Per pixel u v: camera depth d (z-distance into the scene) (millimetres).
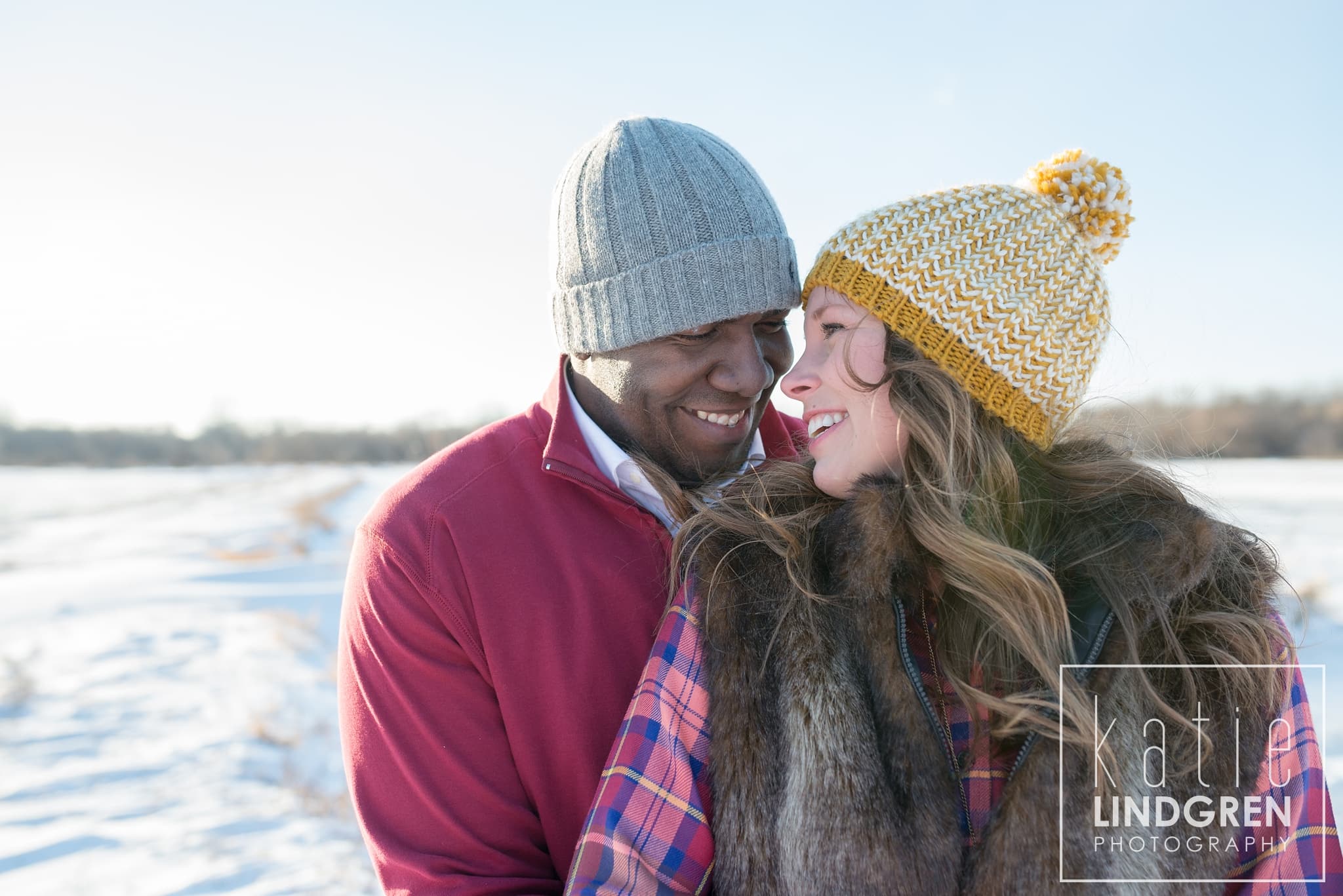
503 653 1474
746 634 1314
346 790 4176
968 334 1357
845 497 1415
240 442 67688
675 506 1557
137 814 4043
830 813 1176
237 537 17500
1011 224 1402
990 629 1276
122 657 7242
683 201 1511
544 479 1592
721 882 1229
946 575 1312
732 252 1514
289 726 5184
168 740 5070
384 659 1486
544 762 1471
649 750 1295
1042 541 1384
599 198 1536
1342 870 1263
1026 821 1150
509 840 1460
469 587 1485
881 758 1206
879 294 1379
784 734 1245
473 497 1545
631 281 1511
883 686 1233
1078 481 1419
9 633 8547
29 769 4656
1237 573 1365
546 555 1526
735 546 1393
